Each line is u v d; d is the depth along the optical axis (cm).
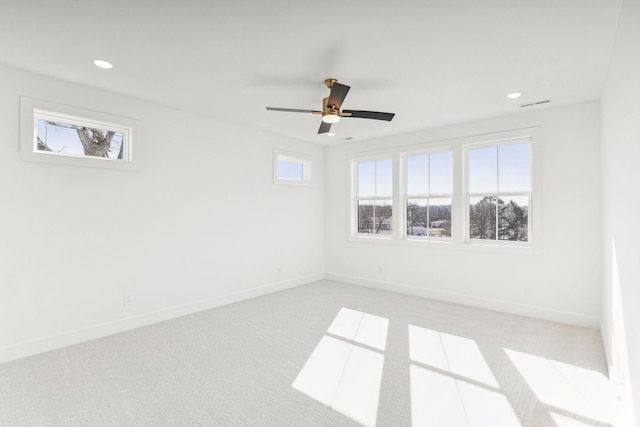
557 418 204
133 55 260
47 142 312
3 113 279
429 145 481
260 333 343
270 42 239
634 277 164
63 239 312
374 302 458
